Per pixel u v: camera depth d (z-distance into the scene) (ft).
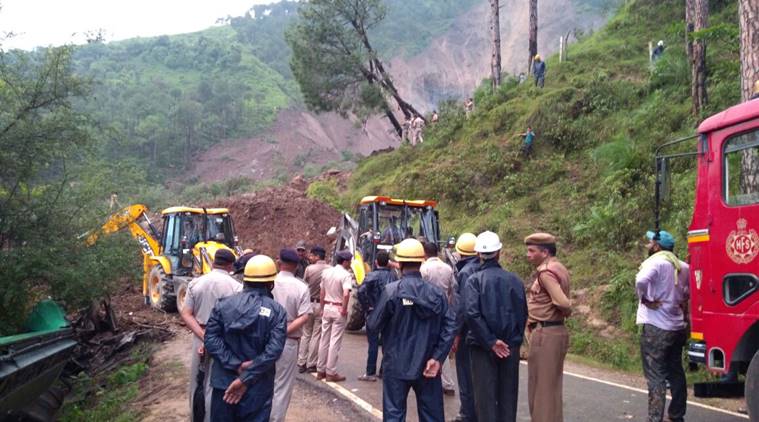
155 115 324.60
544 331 20.62
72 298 43.14
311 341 34.01
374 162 100.58
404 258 19.71
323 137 386.11
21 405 31.12
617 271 45.91
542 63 88.48
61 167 43.50
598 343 38.73
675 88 70.44
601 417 25.45
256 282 18.44
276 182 161.99
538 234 21.33
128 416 30.66
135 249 49.49
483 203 71.15
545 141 75.56
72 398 39.06
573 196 63.05
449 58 469.16
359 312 43.50
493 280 20.35
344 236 50.60
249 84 439.22
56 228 42.63
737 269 20.56
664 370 22.75
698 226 22.31
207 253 53.62
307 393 29.66
